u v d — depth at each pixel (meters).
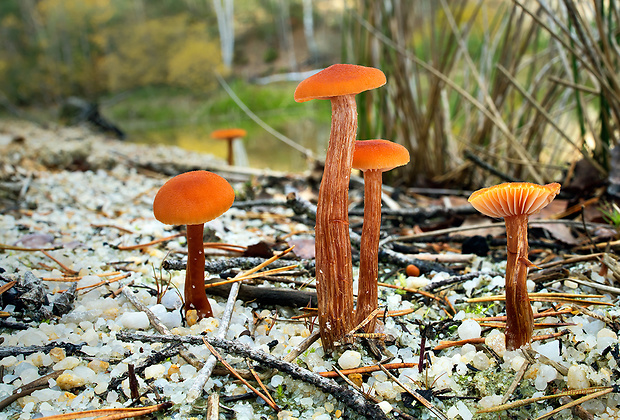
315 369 0.16
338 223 0.16
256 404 0.16
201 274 0.18
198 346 0.17
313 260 0.23
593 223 0.26
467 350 0.17
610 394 0.15
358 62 0.38
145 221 0.30
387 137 0.39
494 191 0.15
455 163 0.39
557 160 0.40
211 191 0.16
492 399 0.15
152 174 0.46
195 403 0.15
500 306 0.20
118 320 0.19
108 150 0.54
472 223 0.28
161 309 0.19
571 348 0.17
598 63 0.28
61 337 0.18
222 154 0.72
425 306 0.20
